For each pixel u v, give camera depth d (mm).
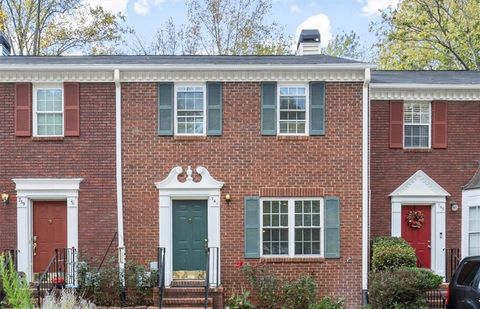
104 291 14070
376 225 16531
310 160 15250
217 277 14719
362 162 15266
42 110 15289
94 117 15219
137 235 15102
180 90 15383
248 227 15109
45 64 14953
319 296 14977
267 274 14812
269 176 15227
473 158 16719
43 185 15094
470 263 11812
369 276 14562
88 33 31094
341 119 15305
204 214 15344
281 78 15266
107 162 15195
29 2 30312
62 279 14305
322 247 15164
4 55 18484
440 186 16609
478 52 29094
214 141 15234
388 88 16422
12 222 15086
